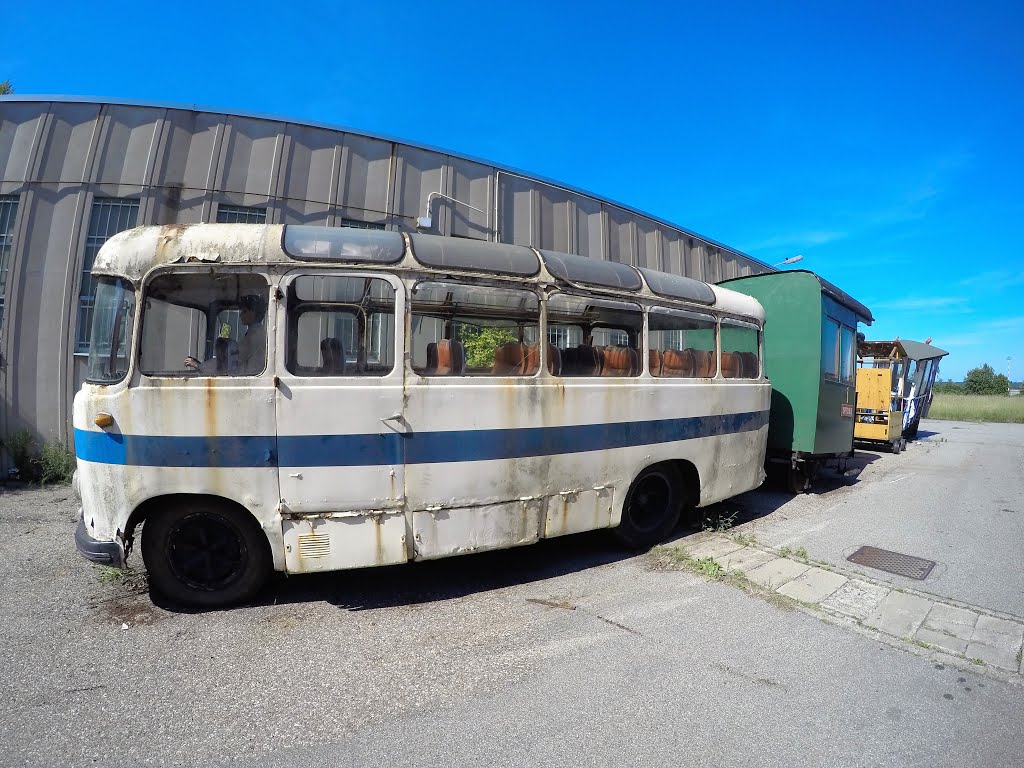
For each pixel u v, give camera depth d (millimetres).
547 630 3756
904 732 2758
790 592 4430
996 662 3453
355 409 3895
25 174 8367
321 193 9297
